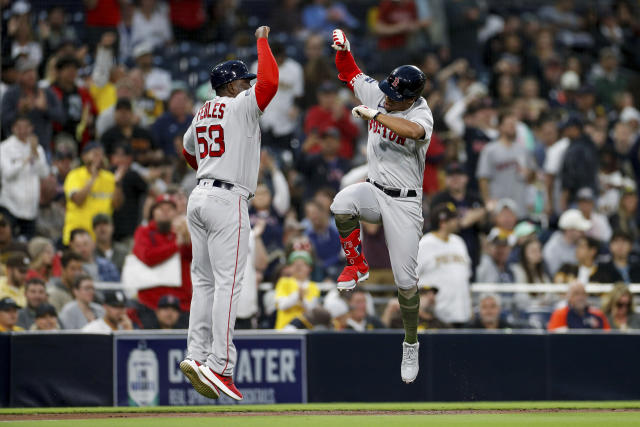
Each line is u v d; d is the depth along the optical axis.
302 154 44.41
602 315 35.44
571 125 47.00
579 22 65.25
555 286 35.66
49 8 45.84
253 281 32.31
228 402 30.98
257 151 24.12
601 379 33.84
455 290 34.44
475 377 32.88
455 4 60.44
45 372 29.62
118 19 48.44
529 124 52.97
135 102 44.81
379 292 36.78
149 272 32.19
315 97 49.88
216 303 23.56
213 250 23.72
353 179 38.34
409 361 25.16
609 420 24.64
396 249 23.72
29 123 36.31
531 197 45.88
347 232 23.73
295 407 29.59
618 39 65.50
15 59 39.56
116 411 28.00
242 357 31.05
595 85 59.81
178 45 51.25
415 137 22.44
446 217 34.75
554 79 58.78
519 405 30.92
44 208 36.75
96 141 39.62
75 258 32.09
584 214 43.50
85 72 44.12
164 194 33.09
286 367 31.45
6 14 40.91
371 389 32.03
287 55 51.81
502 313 36.16
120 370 30.22
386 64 56.41
